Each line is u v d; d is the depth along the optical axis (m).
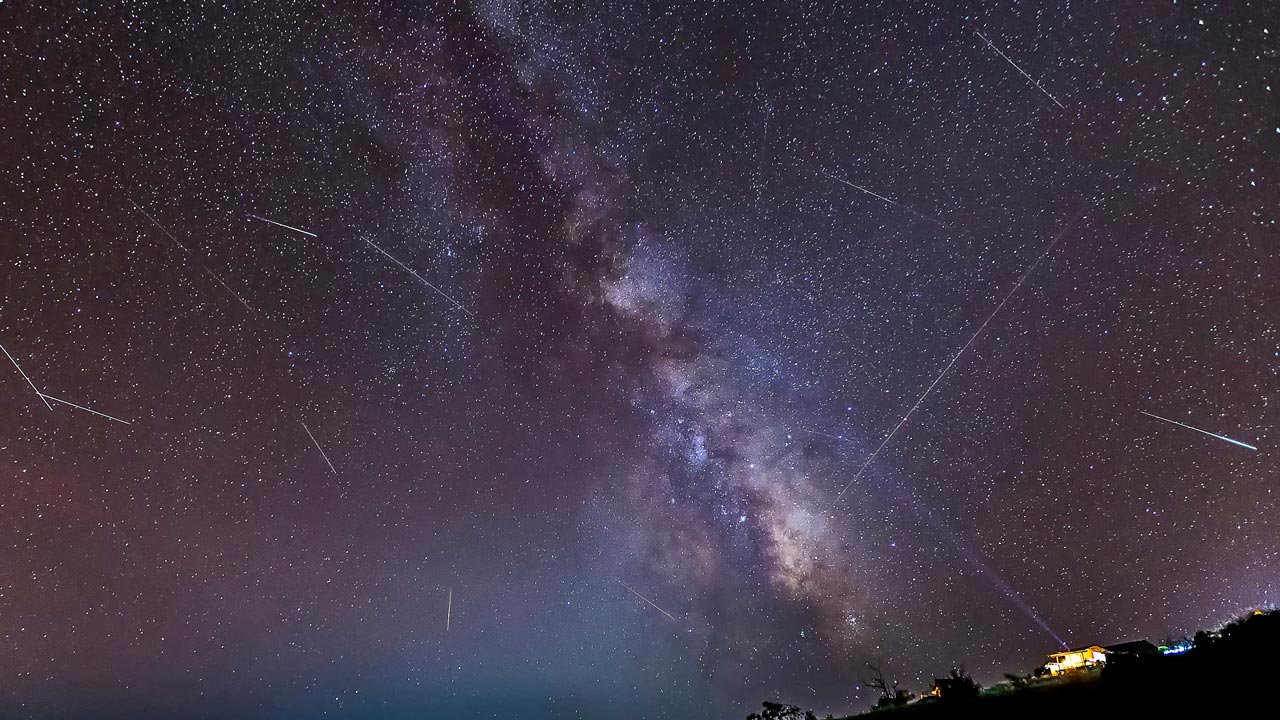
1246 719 7.02
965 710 10.59
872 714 13.63
